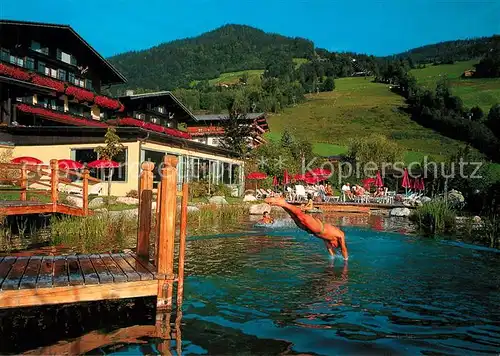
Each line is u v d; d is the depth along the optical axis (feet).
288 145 145.59
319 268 26.12
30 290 15.79
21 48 93.50
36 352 13.71
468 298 19.85
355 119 254.88
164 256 18.07
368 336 15.05
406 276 24.29
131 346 14.12
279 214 71.51
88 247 32.68
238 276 23.67
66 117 93.76
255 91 298.15
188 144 85.81
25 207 38.40
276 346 14.08
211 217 59.77
